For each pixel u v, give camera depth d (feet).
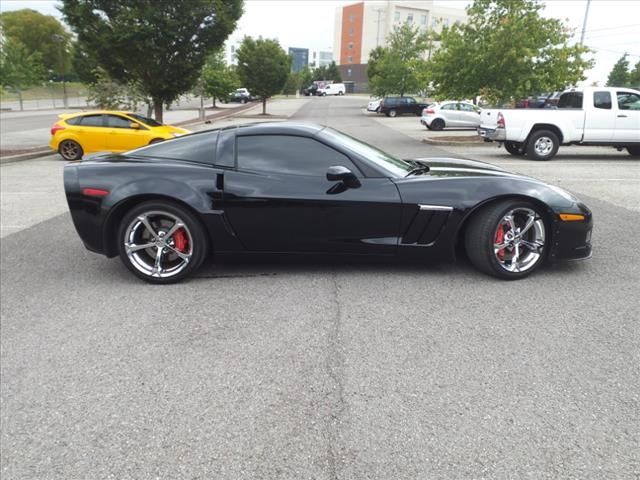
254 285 13.04
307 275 13.62
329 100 203.00
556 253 12.88
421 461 6.64
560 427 7.23
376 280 13.15
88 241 13.41
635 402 7.78
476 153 44.91
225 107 154.81
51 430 7.52
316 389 8.33
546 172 33.04
